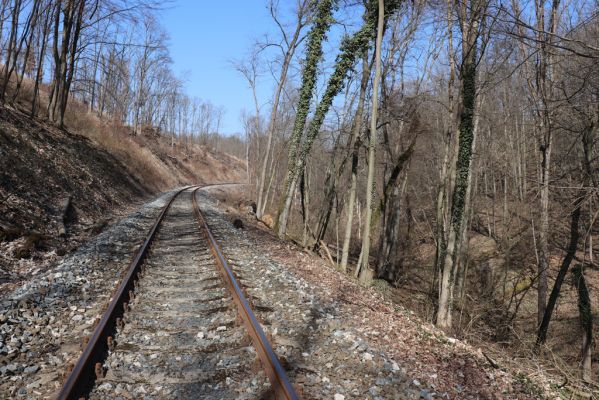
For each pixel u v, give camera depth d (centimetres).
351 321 683
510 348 1215
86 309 640
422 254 2495
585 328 1168
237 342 526
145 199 3036
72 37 2842
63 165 1959
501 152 2062
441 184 1399
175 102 8931
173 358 477
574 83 888
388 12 1509
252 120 5028
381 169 2409
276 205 4147
